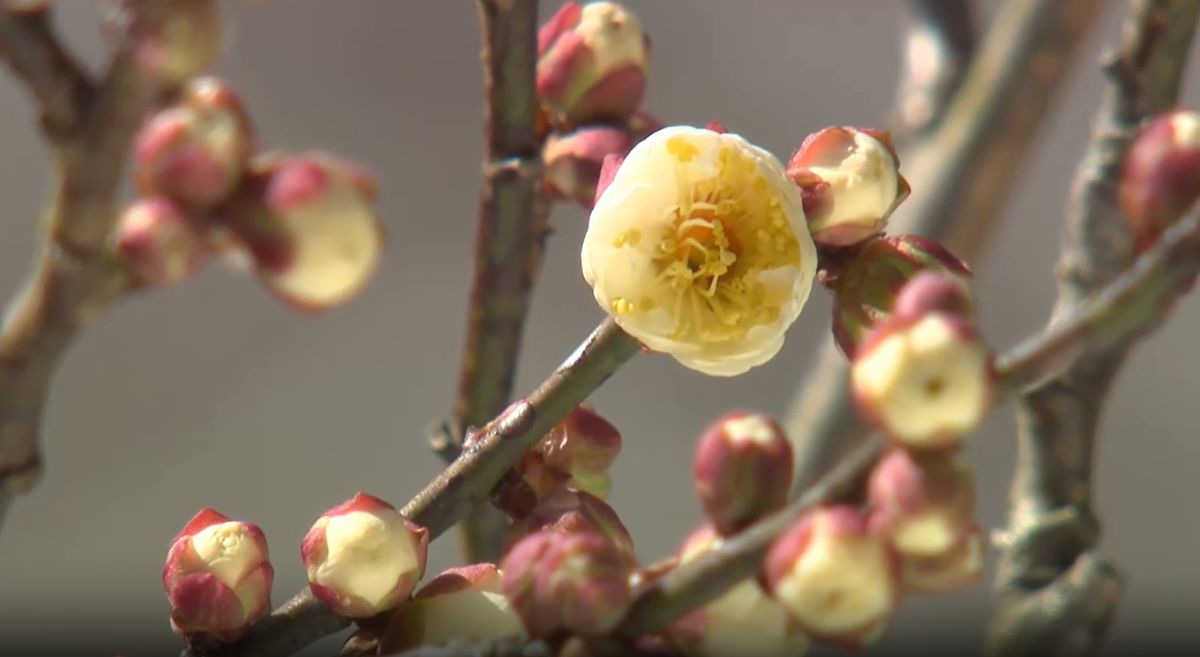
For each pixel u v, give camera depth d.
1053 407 0.38
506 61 0.39
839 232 0.36
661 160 0.35
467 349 0.41
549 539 0.33
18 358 0.37
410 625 0.35
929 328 0.32
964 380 0.32
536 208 0.40
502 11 0.39
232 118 0.38
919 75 0.56
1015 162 0.54
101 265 0.37
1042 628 0.37
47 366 0.37
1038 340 0.32
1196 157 0.33
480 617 0.35
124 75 0.36
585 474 0.36
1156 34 0.39
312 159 0.38
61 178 0.37
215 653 0.36
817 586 0.32
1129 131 0.39
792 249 0.35
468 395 0.41
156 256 0.37
